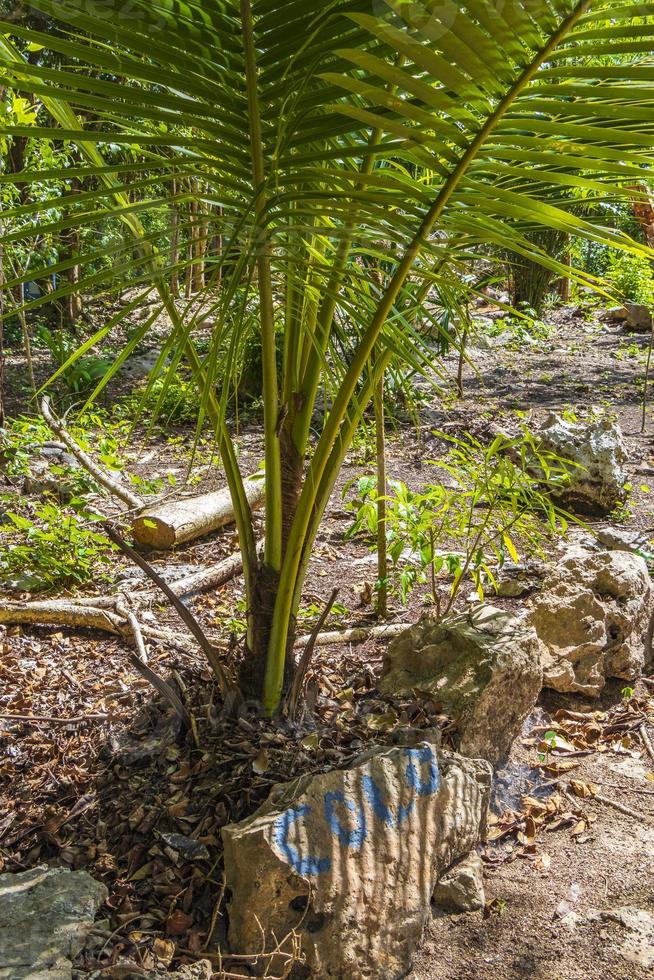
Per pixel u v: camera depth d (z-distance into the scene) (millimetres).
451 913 2365
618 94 1642
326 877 2137
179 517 4863
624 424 7461
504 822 2725
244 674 2715
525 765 3006
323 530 5109
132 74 1723
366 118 1570
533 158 1647
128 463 6477
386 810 2307
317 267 1959
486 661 2896
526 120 1598
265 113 1899
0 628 3682
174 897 2232
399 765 2398
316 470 2367
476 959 2227
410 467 6246
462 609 3941
